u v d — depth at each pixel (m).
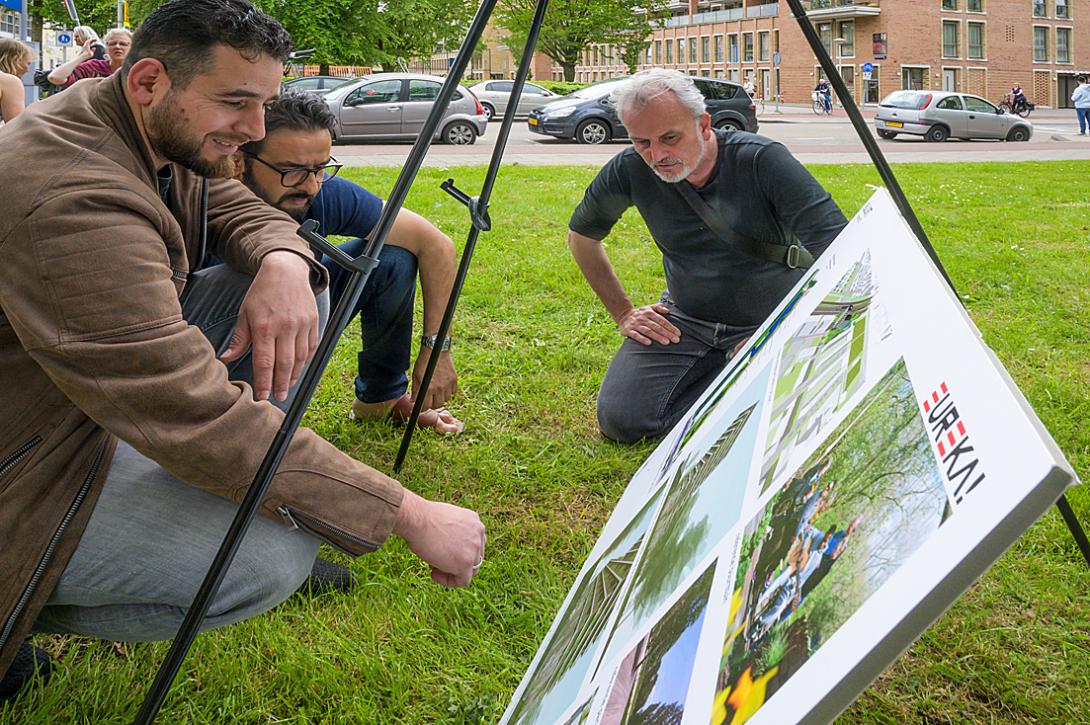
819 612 0.68
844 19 47.81
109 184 1.43
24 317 1.37
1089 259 5.96
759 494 0.97
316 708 1.80
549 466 2.91
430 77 17.66
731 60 55.94
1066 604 2.17
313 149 2.18
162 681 1.38
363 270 1.48
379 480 1.59
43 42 36.09
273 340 1.77
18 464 1.47
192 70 1.44
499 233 6.71
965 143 21.62
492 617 2.13
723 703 0.72
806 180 2.73
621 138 18.67
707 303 3.09
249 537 1.58
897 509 0.68
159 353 1.41
